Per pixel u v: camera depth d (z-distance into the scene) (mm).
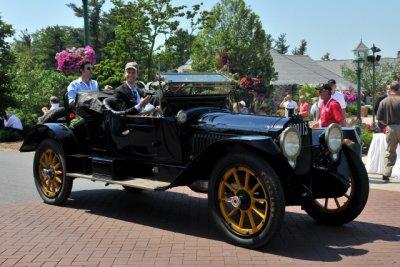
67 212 7375
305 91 33625
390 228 6508
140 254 5457
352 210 6410
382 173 10430
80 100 7527
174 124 6453
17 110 22609
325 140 6164
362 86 39344
